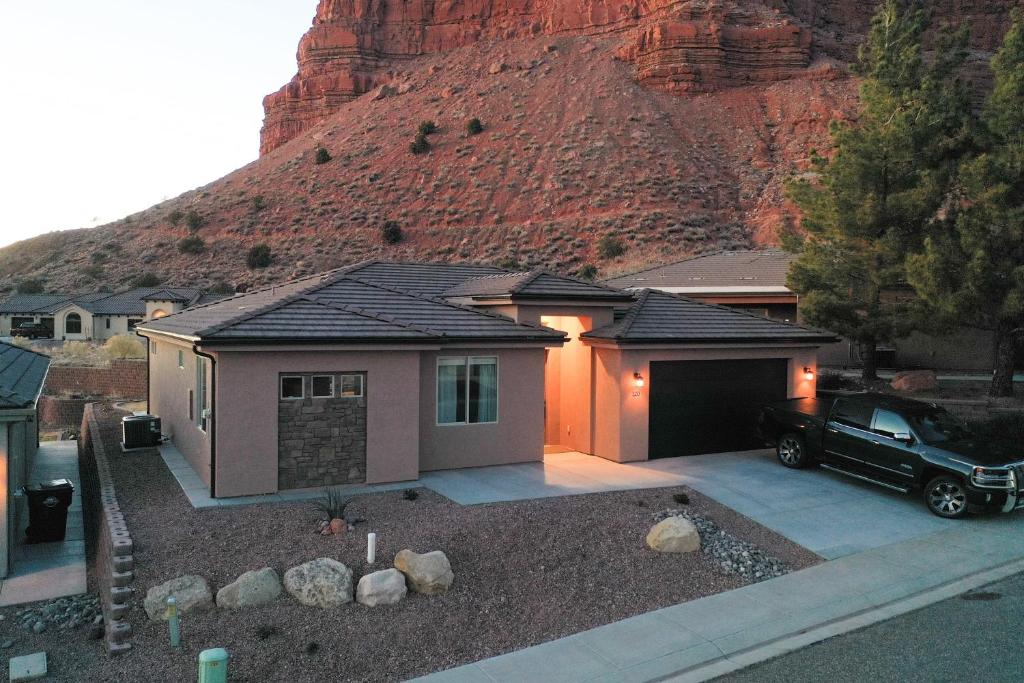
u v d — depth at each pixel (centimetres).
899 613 845
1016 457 1205
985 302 1745
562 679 692
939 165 1895
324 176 7156
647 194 5794
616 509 1126
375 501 1161
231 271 5841
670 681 689
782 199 5625
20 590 956
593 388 1599
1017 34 1816
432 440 1406
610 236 5306
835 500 1277
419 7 9894
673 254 4891
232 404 1174
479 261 5338
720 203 5756
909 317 1894
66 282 6166
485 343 1414
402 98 8600
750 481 1380
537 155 6625
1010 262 1703
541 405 1518
